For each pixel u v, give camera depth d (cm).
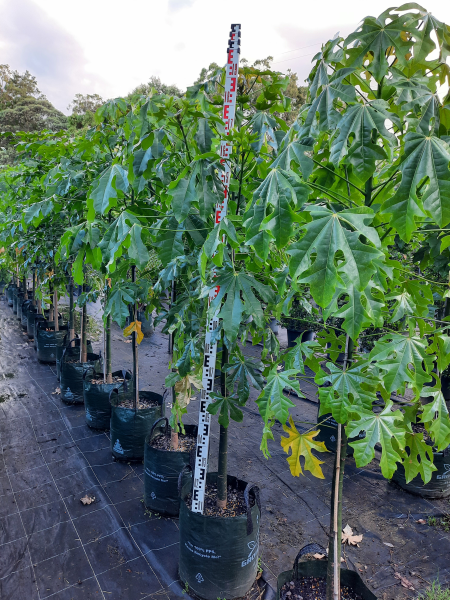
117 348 730
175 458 289
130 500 319
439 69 145
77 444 402
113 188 192
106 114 267
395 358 140
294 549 271
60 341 628
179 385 254
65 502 317
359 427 139
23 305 850
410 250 381
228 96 193
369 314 129
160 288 259
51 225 440
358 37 136
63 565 258
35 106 2745
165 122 204
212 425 454
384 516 308
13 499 321
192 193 168
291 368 165
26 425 442
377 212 138
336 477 163
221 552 215
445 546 279
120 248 186
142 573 252
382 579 249
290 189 128
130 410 355
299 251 117
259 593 235
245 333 217
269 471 365
